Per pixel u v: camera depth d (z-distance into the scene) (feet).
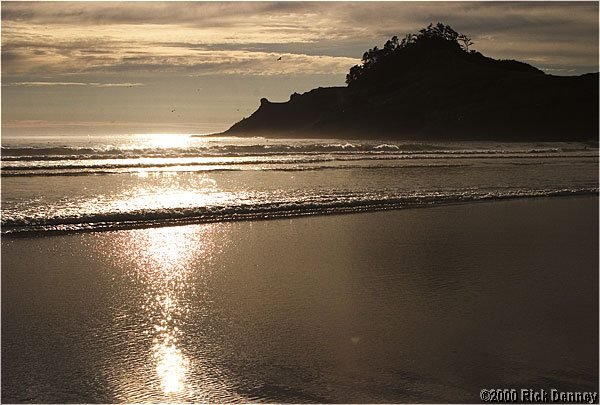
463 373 22.99
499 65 569.23
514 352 24.80
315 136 490.49
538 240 45.62
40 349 24.35
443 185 74.49
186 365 23.27
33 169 85.81
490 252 41.60
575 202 63.82
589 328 27.53
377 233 46.98
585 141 341.21
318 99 591.78
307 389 21.65
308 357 24.04
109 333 26.16
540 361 24.06
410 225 50.21
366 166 99.76
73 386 21.50
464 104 454.40
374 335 26.30
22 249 39.19
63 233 43.75
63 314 28.27
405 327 27.27
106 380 21.99
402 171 92.22
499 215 55.52
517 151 158.20
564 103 428.56
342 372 22.85
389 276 35.37
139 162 102.94
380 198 61.11
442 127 431.02
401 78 541.34
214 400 20.88
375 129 461.78
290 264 37.73
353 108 497.87
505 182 79.20
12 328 26.35
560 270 37.24
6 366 22.72
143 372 22.70
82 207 53.11
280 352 24.52
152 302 30.30
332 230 47.70
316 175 84.17
